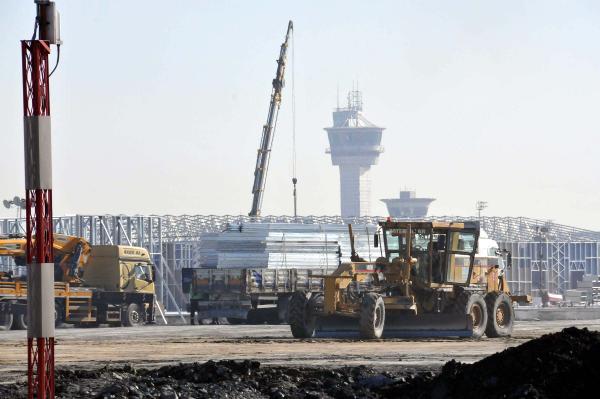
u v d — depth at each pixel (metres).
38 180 41.78
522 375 48.47
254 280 171.12
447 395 50.06
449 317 106.38
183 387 55.72
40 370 42.38
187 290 181.50
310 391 56.31
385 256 110.75
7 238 157.50
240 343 101.12
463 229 110.88
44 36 41.91
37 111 41.72
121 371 62.72
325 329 108.69
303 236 187.88
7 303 151.38
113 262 171.38
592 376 47.41
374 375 61.53
